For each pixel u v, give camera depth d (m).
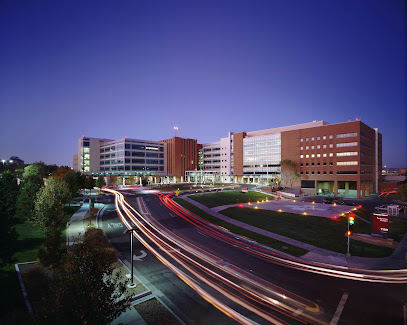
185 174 142.50
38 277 16.81
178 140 139.75
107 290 9.92
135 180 114.06
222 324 13.28
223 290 17.11
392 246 27.72
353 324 13.38
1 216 16.31
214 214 44.41
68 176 54.53
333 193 83.75
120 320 13.48
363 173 78.38
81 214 43.53
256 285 17.92
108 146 134.38
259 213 44.97
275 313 14.41
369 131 84.75
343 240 29.86
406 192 59.53
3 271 18.77
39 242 26.75
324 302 15.70
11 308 13.68
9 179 40.00
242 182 128.12
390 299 16.12
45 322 9.34
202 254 24.27
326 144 84.25
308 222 38.41
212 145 148.25
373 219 30.38
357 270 20.98
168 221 39.06
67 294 9.35
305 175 89.75
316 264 22.25
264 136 116.94
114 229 33.62
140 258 22.86
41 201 24.28
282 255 24.53
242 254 24.50
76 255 10.54
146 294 16.33
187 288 17.31
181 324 13.23
